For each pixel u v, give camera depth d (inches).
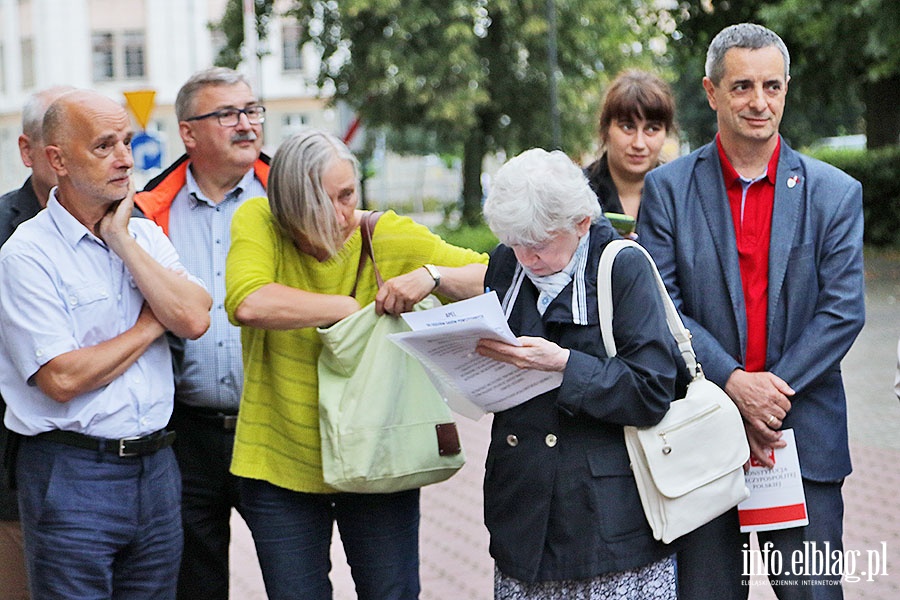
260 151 232.1
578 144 1456.7
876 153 1118.4
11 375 179.5
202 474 224.7
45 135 175.6
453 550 330.3
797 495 185.8
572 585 166.4
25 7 2123.5
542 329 165.2
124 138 177.8
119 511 178.9
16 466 183.3
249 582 308.7
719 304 190.7
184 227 228.8
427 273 188.7
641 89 241.0
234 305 186.1
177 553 190.2
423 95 1326.3
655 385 160.1
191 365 220.7
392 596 198.5
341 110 2082.9
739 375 184.7
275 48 2210.9
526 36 1379.2
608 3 1398.9
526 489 165.6
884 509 344.5
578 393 158.2
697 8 1269.7
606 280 162.2
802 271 186.5
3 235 201.0
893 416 468.4
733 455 167.3
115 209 179.6
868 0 885.2
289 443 192.4
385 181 2503.7
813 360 183.5
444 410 191.6
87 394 176.7
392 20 1332.4
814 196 188.4
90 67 2123.5
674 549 169.5
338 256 191.8
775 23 977.5
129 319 182.9
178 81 2123.5
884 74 985.5
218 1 2117.4
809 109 1294.3
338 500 198.8
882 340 645.9
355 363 187.6
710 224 192.5
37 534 177.8
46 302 174.4
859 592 274.5
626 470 164.2
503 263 171.9
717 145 195.3
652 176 201.5
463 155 1509.6
